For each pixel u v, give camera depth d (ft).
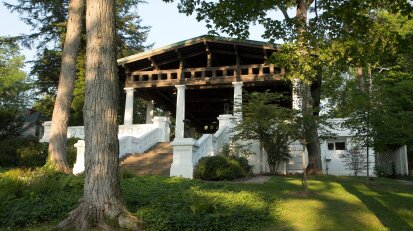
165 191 32.99
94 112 24.53
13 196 28.71
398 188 41.27
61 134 47.09
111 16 26.11
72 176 37.42
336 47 37.09
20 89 142.20
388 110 46.21
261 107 50.47
